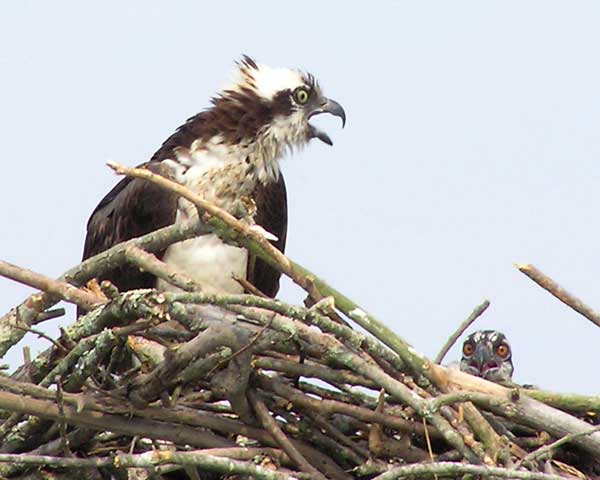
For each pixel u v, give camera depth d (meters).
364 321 11.95
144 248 12.48
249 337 11.79
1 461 11.47
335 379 12.15
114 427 12.07
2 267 12.02
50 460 11.44
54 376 11.98
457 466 10.84
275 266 12.18
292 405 12.39
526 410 11.98
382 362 11.99
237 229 12.05
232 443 12.33
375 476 12.20
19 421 12.41
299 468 12.03
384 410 12.20
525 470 11.17
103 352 11.73
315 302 12.11
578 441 11.91
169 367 11.80
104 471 12.59
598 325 12.10
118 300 11.62
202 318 11.84
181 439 12.23
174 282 12.19
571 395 12.09
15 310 12.31
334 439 12.38
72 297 12.09
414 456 12.12
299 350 12.20
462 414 11.66
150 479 12.23
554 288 12.12
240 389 11.96
